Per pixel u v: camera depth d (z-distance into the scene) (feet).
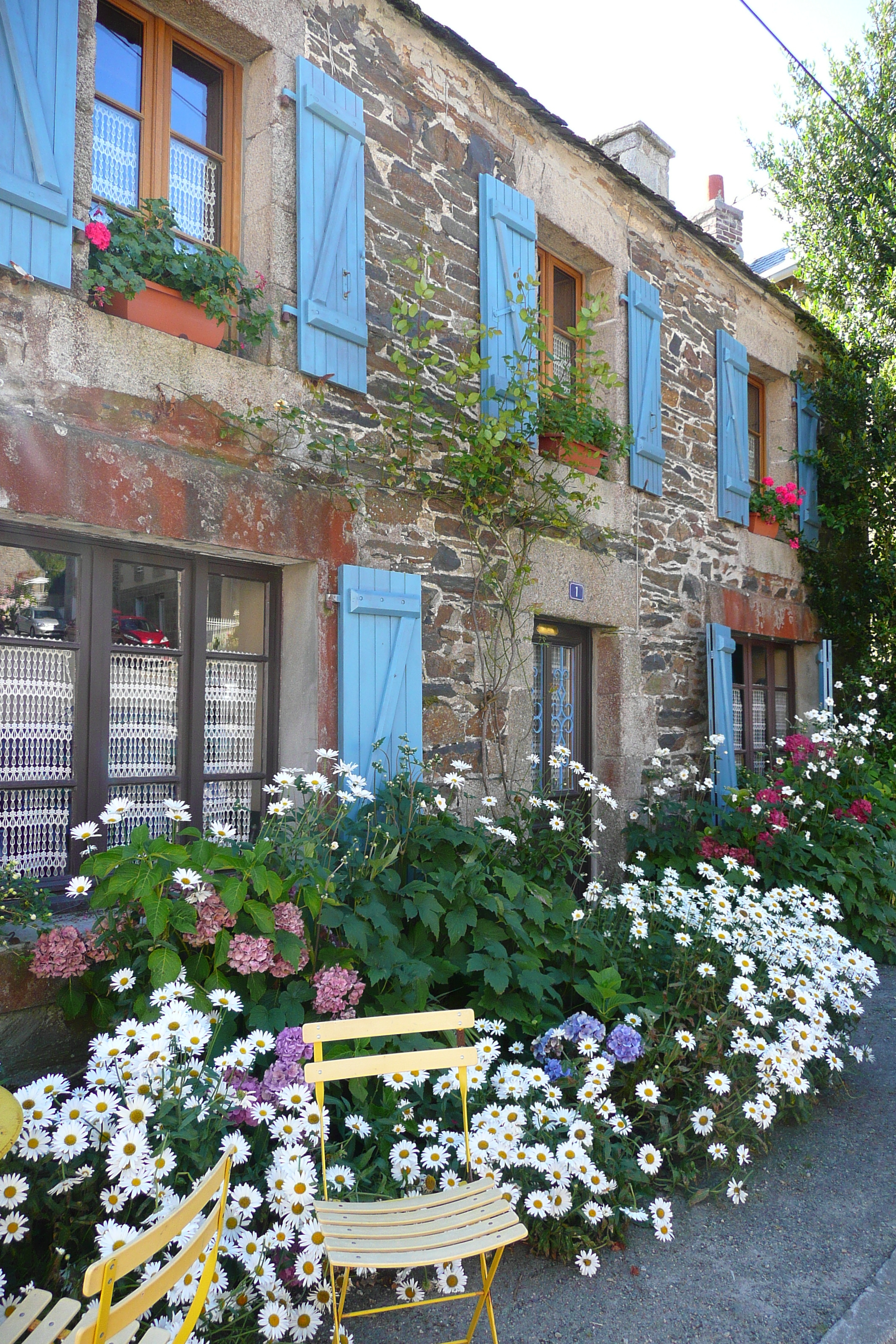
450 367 14.73
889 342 25.61
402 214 13.96
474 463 13.92
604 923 12.27
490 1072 9.46
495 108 15.78
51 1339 4.81
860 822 18.93
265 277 12.00
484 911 11.30
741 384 22.52
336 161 12.70
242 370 11.44
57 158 9.60
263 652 12.62
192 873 8.38
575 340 18.71
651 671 19.06
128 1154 6.04
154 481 10.34
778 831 17.44
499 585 15.02
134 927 8.90
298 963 8.63
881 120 25.03
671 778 19.07
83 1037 9.61
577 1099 9.14
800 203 26.68
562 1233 7.95
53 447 9.45
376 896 10.22
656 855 17.65
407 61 14.11
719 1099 9.41
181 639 11.57
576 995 11.32
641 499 18.92
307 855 9.12
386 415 13.55
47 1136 6.34
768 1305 7.34
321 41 12.79
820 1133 10.38
